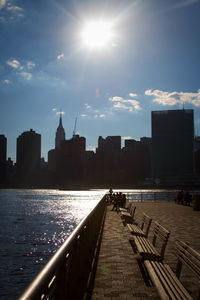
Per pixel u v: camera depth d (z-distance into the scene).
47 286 2.91
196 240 12.80
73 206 128.12
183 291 4.99
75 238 5.02
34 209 112.44
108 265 8.65
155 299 5.96
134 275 7.66
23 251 36.66
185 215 23.69
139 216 22.84
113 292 6.38
